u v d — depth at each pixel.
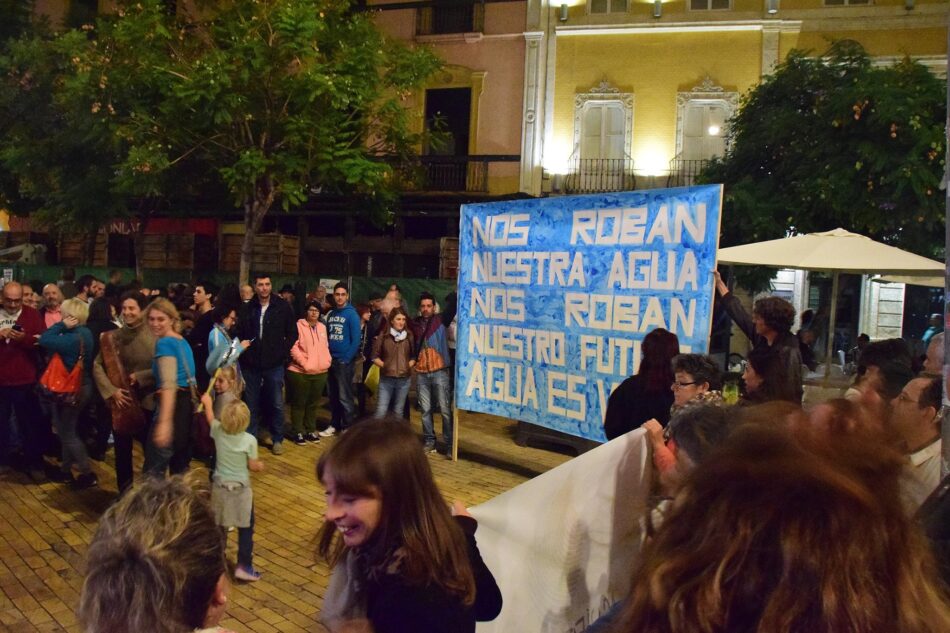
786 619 0.92
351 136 12.87
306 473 7.82
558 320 6.91
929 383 2.92
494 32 18.77
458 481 7.58
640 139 17.91
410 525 1.84
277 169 12.09
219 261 19.61
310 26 11.40
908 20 16.38
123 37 11.54
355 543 1.88
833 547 0.95
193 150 12.38
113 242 20.42
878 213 11.62
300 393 9.06
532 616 2.86
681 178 17.62
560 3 18.25
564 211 6.88
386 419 1.98
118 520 1.46
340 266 19.22
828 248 7.73
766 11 17.06
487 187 18.81
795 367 3.94
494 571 2.76
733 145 14.57
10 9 17.34
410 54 13.64
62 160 15.37
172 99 11.40
